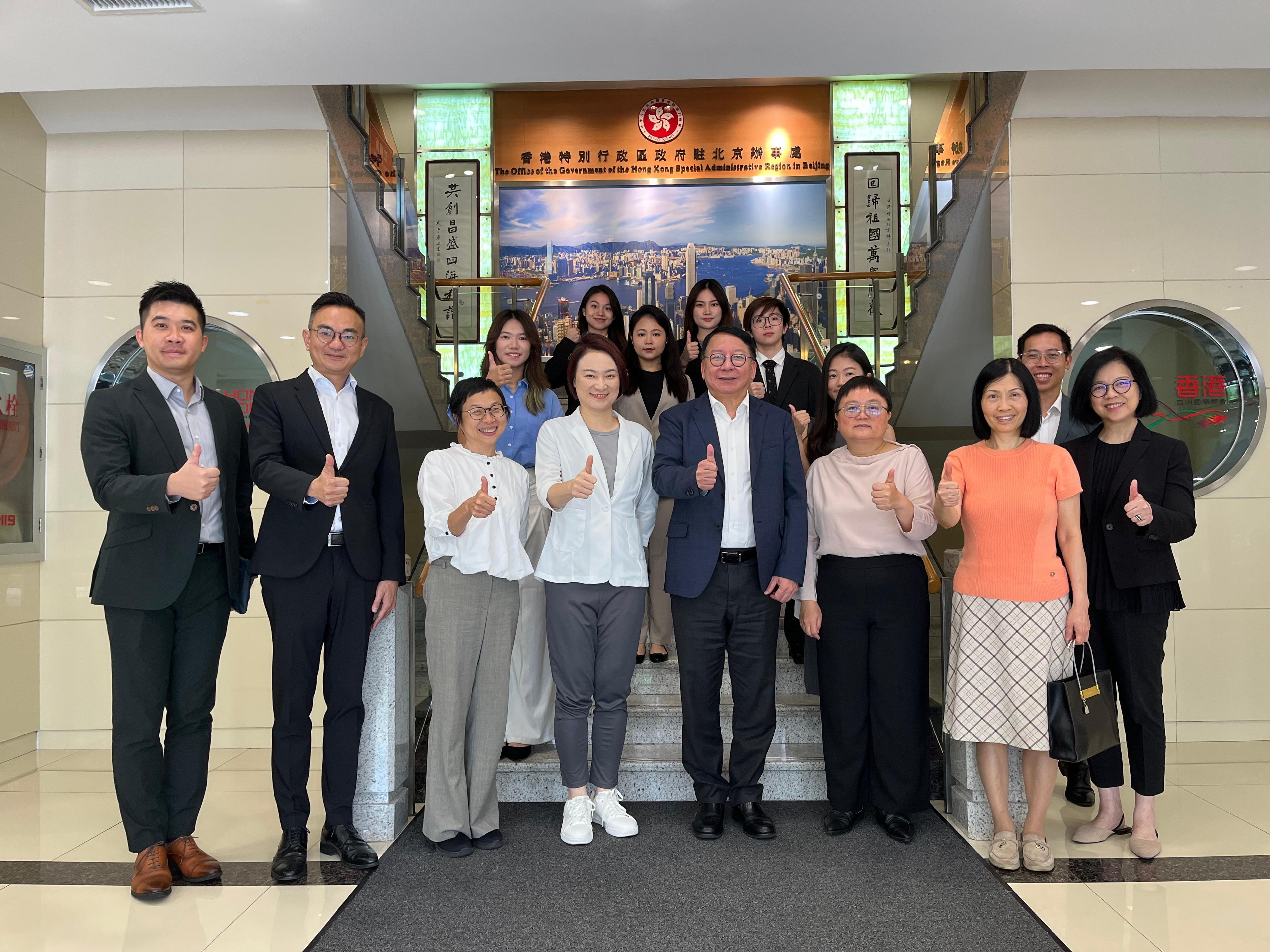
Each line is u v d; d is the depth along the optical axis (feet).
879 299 19.12
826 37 11.45
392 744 9.99
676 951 7.08
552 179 27.35
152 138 14.78
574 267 27.25
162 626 8.76
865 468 9.84
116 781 8.55
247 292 14.69
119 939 7.51
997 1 10.61
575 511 9.72
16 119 14.06
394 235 17.74
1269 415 14.46
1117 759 9.52
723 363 9.90
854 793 9.84
